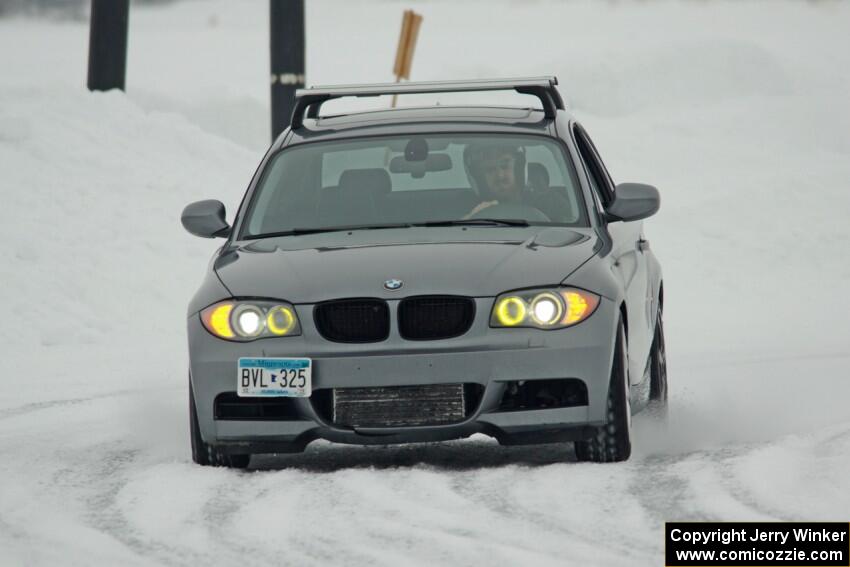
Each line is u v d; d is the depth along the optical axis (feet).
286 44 238.89
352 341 75.25
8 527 65.82
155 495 71.87
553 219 86.43
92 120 244.63
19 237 192.03
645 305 91.20
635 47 426.92
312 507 66.90
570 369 74.69
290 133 95.96
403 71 240.53
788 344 149.38
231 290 78.33
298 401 75.56
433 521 62.95
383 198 88.38
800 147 328.08
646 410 97.66
